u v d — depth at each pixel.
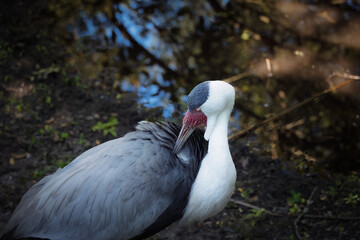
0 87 5.50
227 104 3.34
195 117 3.35
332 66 6.24
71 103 5.57
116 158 3.25
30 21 6.61
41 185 3.43
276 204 4.53
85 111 5.50
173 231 4.17
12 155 4.78
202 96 3.29
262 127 5.57
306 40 6.62
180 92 5.93
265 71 6.19
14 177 4.54
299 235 4.13
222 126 3.38
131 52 6.39
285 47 6.53
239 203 4.50
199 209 3.36
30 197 3.38
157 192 3.21
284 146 5.38
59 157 4.83
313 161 5.20
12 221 3.25
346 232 4.18
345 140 5.53
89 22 6.78
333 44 6.54
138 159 3.23
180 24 6.84
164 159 3.27
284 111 5.63
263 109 5.77
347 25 6.76
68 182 3.23
